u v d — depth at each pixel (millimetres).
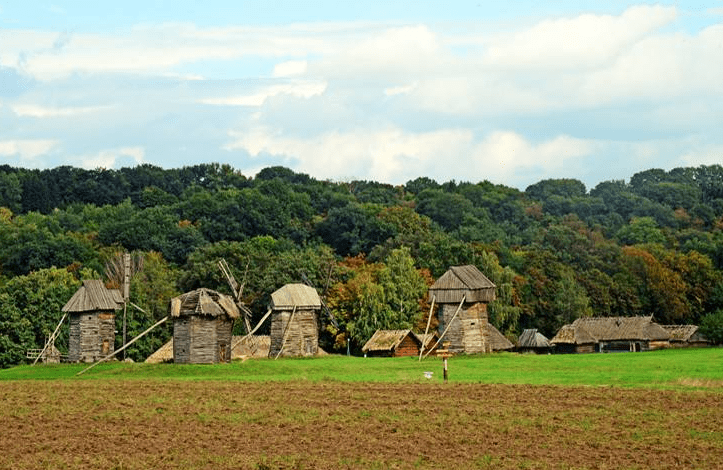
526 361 108438
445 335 128125
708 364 96875
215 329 108688
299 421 60031
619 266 188500
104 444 53125
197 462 48250
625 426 57344
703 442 52500
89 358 118312
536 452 50188
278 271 156750
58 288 140625
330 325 144500
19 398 73000
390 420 60031
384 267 152750
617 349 155750
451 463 47812
